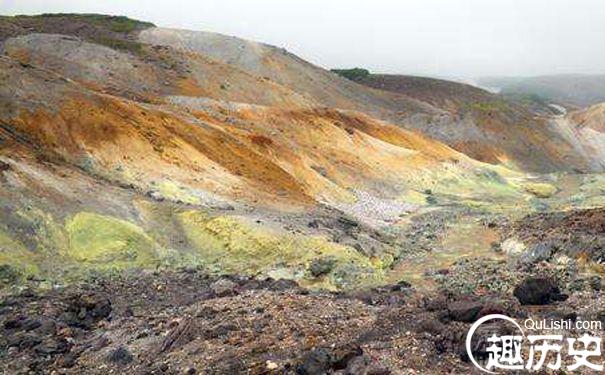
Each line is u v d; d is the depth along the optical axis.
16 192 35.00
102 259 33.75
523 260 39.62
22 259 31.25
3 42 100.94
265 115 80.88
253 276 33.94
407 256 43.62
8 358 19.66
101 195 39.41
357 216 58.19
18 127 43.66
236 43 145.50
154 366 17.22
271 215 44.22
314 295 24.78
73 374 17.97
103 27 147.12
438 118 145.88
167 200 42.97
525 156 143.88
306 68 151.62
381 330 17.97
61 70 91.62
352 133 86.19
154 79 96.12
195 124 57.06
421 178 82.62
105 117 48.62
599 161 152.50
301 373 15.13
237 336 18.23
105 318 24.16
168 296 28.61
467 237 51.31
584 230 44.00
